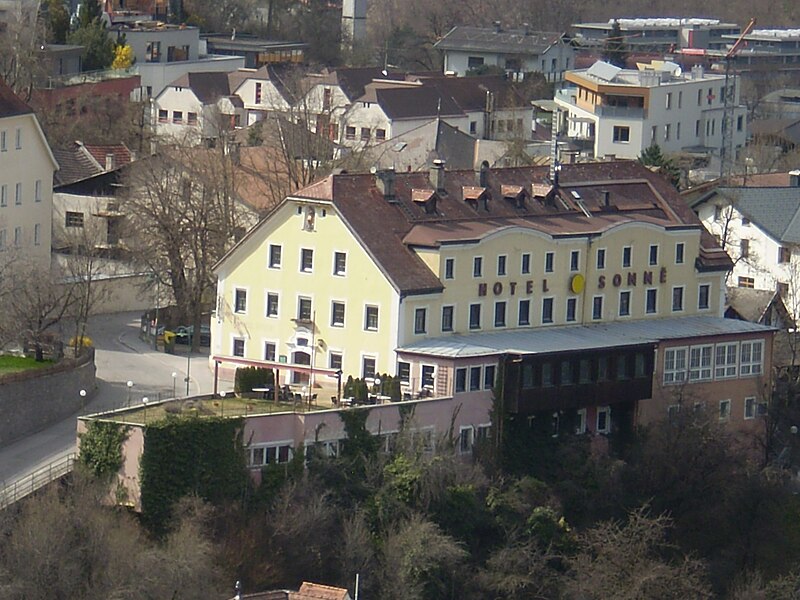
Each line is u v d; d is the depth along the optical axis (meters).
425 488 167.50
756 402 199.38
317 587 146.75
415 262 182.88
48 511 151.00
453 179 192.12
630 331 193.38
